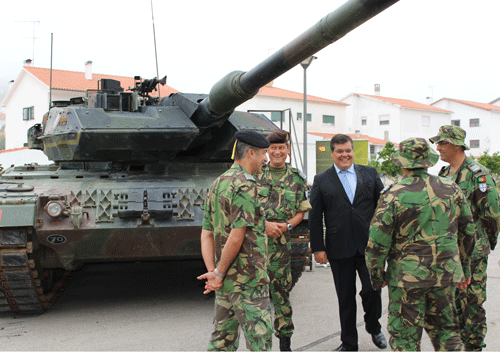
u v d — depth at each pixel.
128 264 10.28
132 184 6.84
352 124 41.03
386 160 25.61
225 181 3.81
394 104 39.06
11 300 6.40
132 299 7.48
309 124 35.44
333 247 4.96
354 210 4.92
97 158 7.35
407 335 3.92
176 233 6.47
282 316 4.89
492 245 4.91
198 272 9.48
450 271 3.82
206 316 6.53
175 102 7.94
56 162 8.20
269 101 32.81
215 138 8.16
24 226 5.96
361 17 4.10
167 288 8.17
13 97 31.88
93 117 7.11
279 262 4.84
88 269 9.78
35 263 6.45
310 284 8.20
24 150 25.28
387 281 4.09
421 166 3.86
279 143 5.01
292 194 4.98
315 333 5.69
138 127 7.07
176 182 7.00
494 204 4.75
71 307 7.05
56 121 7.63
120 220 6.30
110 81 8.37
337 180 5.04
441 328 3.96
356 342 4.91
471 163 4.98
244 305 3.71
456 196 3.95
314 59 13.77
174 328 6.00
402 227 3.89
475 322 4.75
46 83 27.70
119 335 5.75
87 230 6.15
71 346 5.39
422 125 40.50
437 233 3.84
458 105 43.91
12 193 6.30
